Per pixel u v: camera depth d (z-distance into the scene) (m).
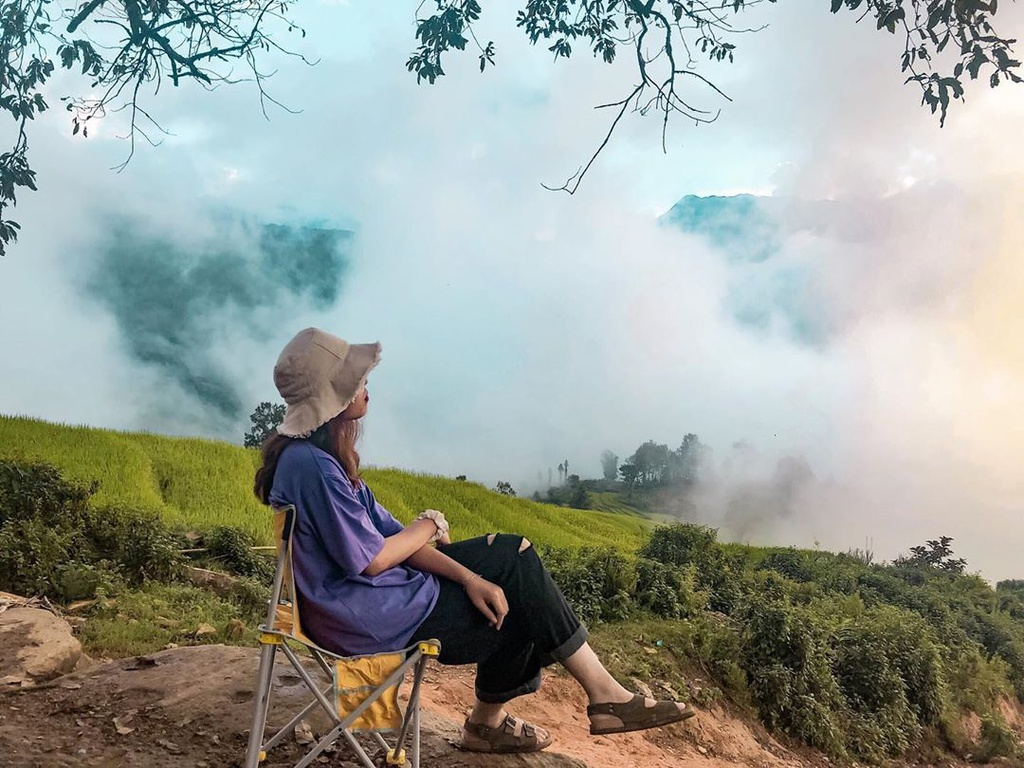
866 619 14.60
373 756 3.59
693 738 9.28
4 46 8.76
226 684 4.13
